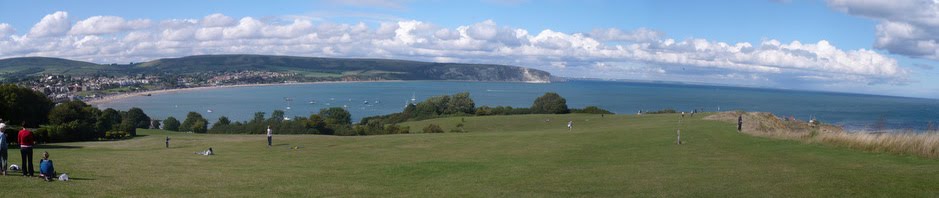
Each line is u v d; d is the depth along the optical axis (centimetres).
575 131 5681
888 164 2505
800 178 2139
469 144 4481
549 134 5150
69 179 2245
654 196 1905
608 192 2014
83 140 6581
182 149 4412
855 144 3266
